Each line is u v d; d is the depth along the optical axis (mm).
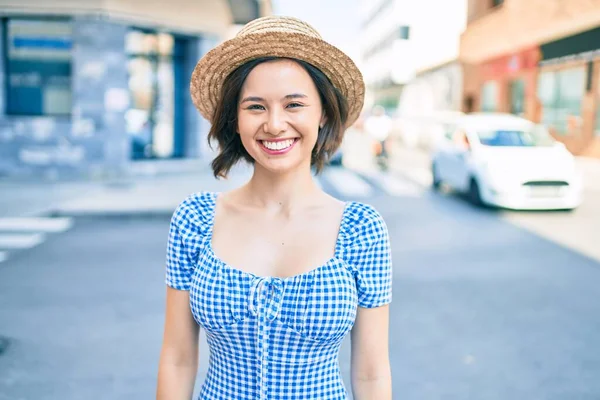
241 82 1601
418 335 5031
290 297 1530
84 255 7750
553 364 4469
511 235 9148
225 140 1780
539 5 20266
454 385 4117
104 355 4562
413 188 14203
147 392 3979
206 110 1804
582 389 4066
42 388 4012
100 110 14930
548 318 5484
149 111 16125
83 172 14969
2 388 3996
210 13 16812
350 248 1597
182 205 1703
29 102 14945
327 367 1583
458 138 12531
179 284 1658
